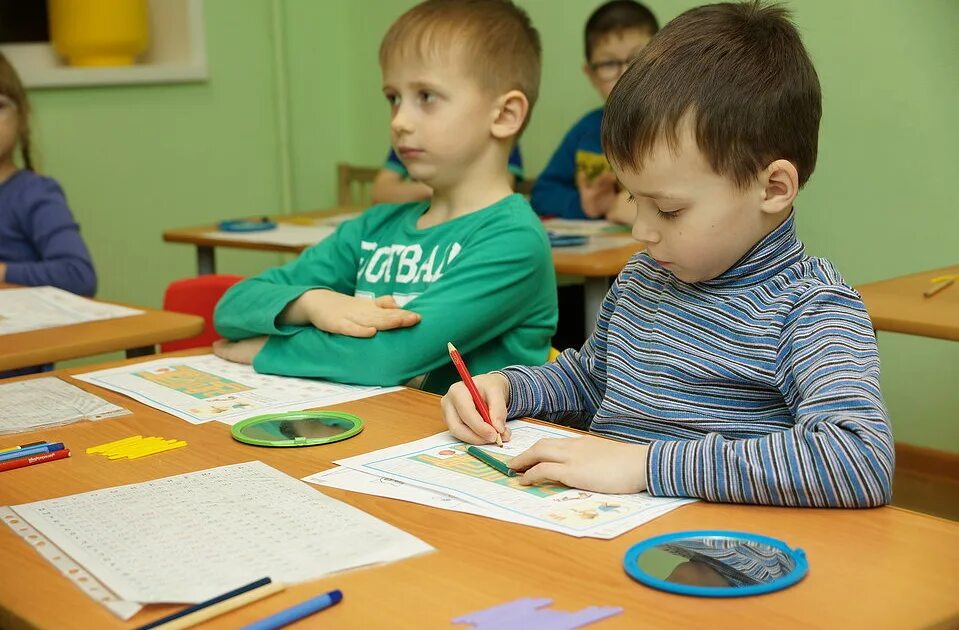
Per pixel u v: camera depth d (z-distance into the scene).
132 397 1.24
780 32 1.05
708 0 3.07
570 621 0.65
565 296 2.85
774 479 0.84
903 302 1.74
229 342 1.50
